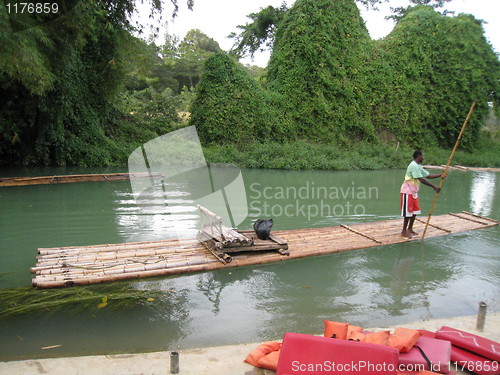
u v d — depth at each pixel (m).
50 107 12.20
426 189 11.16
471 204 9.09
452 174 14.88
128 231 5.86
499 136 25.19
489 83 21.50
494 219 7.65
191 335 3.16
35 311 3.42
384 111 19.97
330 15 18.58
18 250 5.05
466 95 21.14
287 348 2.37
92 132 14.14
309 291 4.06
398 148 19.12
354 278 4.43
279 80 18.62
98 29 13.43
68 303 3.55
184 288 4.02
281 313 3.58
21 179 9.52
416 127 20.64
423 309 3.71
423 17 20.86
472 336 2.83
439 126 21.36
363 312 3.63
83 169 12.78
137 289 3.93
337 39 18.78
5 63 8.64
